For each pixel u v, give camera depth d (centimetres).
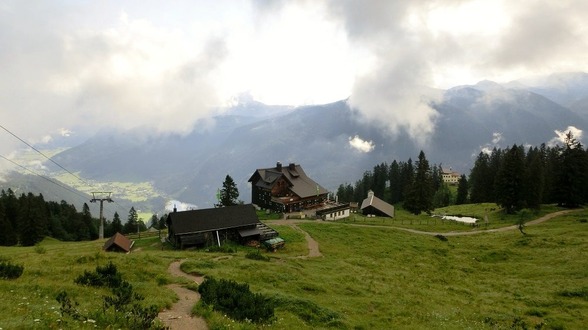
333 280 4188
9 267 2805
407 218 11162
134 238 8075
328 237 7450
